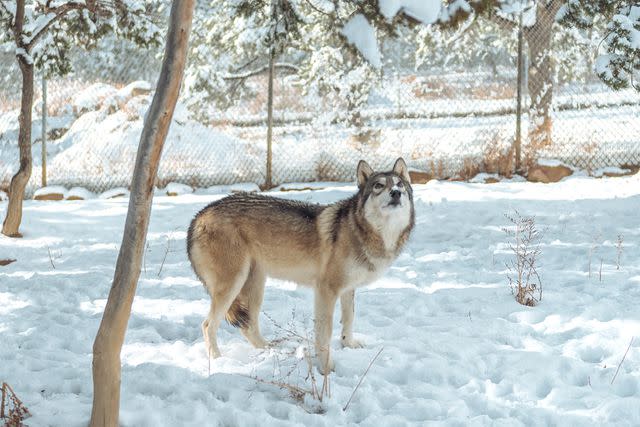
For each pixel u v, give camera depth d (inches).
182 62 131.0
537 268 291.4
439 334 214.5
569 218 373.1
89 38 379.6
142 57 588.1
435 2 205.9
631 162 480.1
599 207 388.2
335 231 196.9
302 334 219.0
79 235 373.1
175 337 223.9
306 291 271.9
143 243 136.8
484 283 274.7
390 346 204.8
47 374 181.8
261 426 152.9
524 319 229.8
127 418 153.5
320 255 200.1
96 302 256.7
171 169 489.7
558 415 156.9
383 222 192.5
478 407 164.9
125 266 136.1
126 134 518.9
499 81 530.0
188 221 397.1
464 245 338.0
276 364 191.2
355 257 194.1
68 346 210.8
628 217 369.1
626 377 176.1
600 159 483.2
